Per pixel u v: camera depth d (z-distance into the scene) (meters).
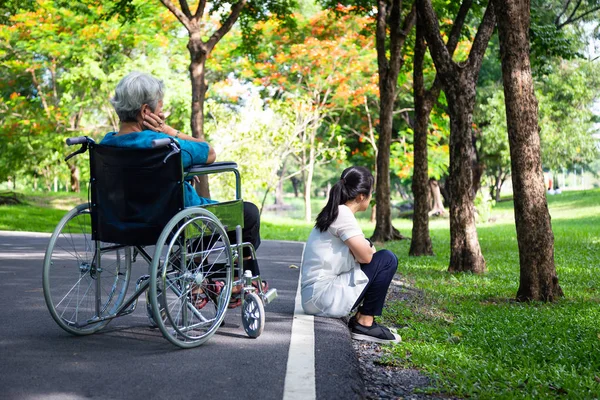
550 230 6.87
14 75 29.84
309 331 4.43
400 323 5.63
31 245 11.65
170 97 25.33
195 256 4.10
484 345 4.82
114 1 15.06
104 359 3.71
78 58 24.66
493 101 28.75
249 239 4.63
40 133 28.14
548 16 17.95
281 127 20.91
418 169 12.34
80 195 31.58
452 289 7.72
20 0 17.89
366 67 25.80
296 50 24.80
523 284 6.92
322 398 3.10
